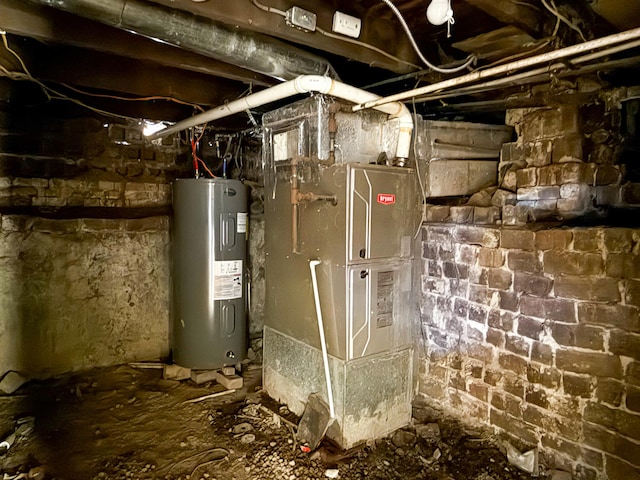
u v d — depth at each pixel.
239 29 1.70
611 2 1.42
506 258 2.11
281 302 2.49
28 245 2.71
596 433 1.80
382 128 2.32
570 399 1.88
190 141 3.43
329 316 2.13
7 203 2.74
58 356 2.86
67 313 2.87
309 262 2.21
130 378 2.90
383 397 2.21
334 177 2.04
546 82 2.02
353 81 2.54
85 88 2.65
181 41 1.62
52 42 1.74
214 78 2.64
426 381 2.56
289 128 2.28
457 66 2.00
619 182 1.94
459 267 2.34
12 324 2.69
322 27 1.67
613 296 1.74
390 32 1.89
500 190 2.30
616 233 1.72
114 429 2.28
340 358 2.08
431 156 2.49
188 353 2.90
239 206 2.94
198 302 2.87
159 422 2.36
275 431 2.27
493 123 3.01
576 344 1.86
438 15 1.38
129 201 3.19
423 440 2.20
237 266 2.96
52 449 2.09
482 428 2.25
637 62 1.60
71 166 2.97
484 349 2.23
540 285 1.98
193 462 2.01
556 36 1.70
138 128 3.22
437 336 2.48
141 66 2.39
